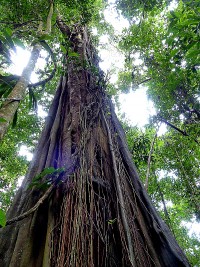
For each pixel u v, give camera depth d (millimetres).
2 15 4824
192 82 5668
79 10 5805
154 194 7684
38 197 2328
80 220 1927
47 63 4832
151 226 2230
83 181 2258
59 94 4371
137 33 6840
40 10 4633
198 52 3121
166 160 7258
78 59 4660
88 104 3594
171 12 3521
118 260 1925
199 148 6812
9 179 8406
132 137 7859
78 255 1715
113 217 2203
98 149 2865
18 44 2611
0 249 1948
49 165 2699
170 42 3609
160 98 6449
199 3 3066
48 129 3492
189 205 7395
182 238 9469
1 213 1372
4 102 2236
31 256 1841
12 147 7930
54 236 1919
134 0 5816
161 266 1937
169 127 7578
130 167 2834
